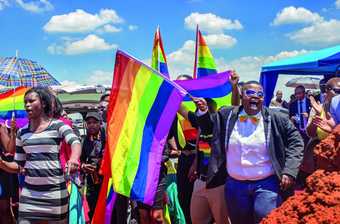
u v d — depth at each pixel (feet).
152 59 23.17
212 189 16.28
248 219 14.35
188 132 19.97
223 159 14.83
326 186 6.64
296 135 13.87
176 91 15.46
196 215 17.31
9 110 25.81
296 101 37.24
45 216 14.57
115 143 15.71
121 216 18.98
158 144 15.39
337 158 7.53
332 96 17.83
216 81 21.89
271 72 35.04
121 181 15.35
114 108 16.01
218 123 14.92
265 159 13.94
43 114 14.82
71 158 14.11
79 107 55.26
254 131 14.06
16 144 15.07
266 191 13.83
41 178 14.49
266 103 35.22
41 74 24.90
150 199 15.15
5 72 23.32
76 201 15.07
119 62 16.16
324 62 29.04
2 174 21.33
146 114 15.65
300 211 6.55
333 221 6.00
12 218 21.90
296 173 13.52
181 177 20.11
